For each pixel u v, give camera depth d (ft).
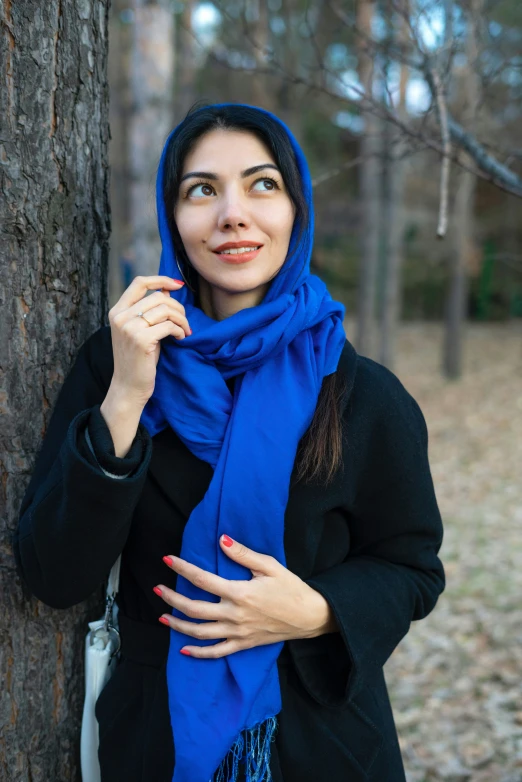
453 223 38.04
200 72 34.14
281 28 25.75
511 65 8.35
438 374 40.57
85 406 4.58
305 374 4.41
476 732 10.08
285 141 4.46
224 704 4.09
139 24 16.55
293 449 4.22
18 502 4.83
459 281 38.58
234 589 4.05
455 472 23.97
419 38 7.14
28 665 4.97
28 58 4.60
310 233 4.65
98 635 4.81
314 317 4.58
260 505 4.15
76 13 4.84
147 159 16.88
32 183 4.69
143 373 4.02
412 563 4.80
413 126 8.07
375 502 4.69
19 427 4.80
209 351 4.44
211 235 4.39
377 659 4.39
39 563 4.24
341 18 7.93
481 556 16.78
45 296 4.85
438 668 11.99
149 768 4.27
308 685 4.42
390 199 31.19
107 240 5.42
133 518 4.52
